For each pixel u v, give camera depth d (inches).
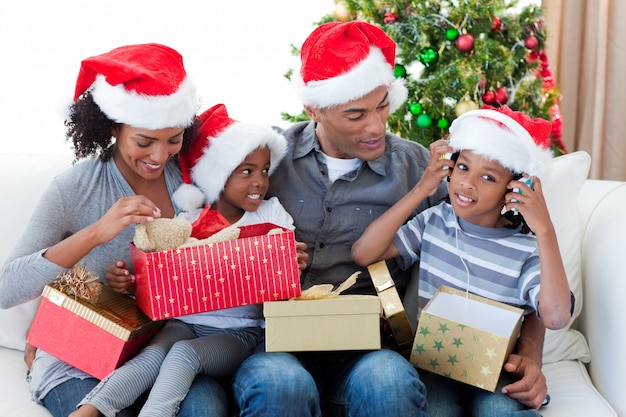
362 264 62.6
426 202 67.3
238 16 111.1
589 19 114.0
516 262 60.4
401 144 69.1
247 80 113.0
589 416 56.8
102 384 51.6
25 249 56.9
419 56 88.5
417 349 55.2
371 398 49.8
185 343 53.8
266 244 53.1
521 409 54.7
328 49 60.6
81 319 54.4
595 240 68.4
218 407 51.8
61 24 103.0
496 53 88.4
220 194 63.9
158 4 107.7
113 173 61.1
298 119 95.2
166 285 52.0
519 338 60.5
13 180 69.2
